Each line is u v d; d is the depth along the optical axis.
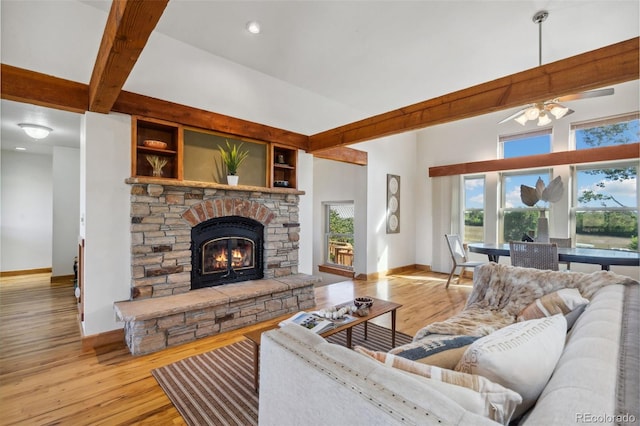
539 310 1.78
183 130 3.36
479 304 2.40
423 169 6.66
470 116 2.70
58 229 5.45
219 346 2.78
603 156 4.43
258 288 3.44
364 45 3.47
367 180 5.63
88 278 2.74
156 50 3.15
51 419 1.79
